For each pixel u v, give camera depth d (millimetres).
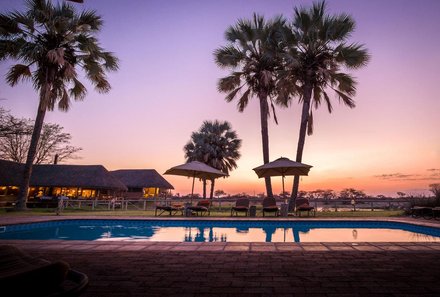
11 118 19562
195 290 2832
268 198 14258
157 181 35750
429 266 3701
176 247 4949
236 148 33594
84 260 4051
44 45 16219
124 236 8828
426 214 13391
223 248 4895
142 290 2830
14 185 24703
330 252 4562
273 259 4102
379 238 8250
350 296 2662
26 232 9219
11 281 1048
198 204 14594
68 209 18656
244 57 19391
